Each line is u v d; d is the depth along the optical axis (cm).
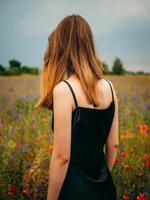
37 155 304
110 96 166
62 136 152
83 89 156
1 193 283
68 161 155
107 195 160
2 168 303
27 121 394
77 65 159
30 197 267
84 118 154
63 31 165
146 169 300
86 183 155
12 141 358
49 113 400
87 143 156
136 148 337
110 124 166
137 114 415
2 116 415
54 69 164
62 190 157
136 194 267
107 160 178
